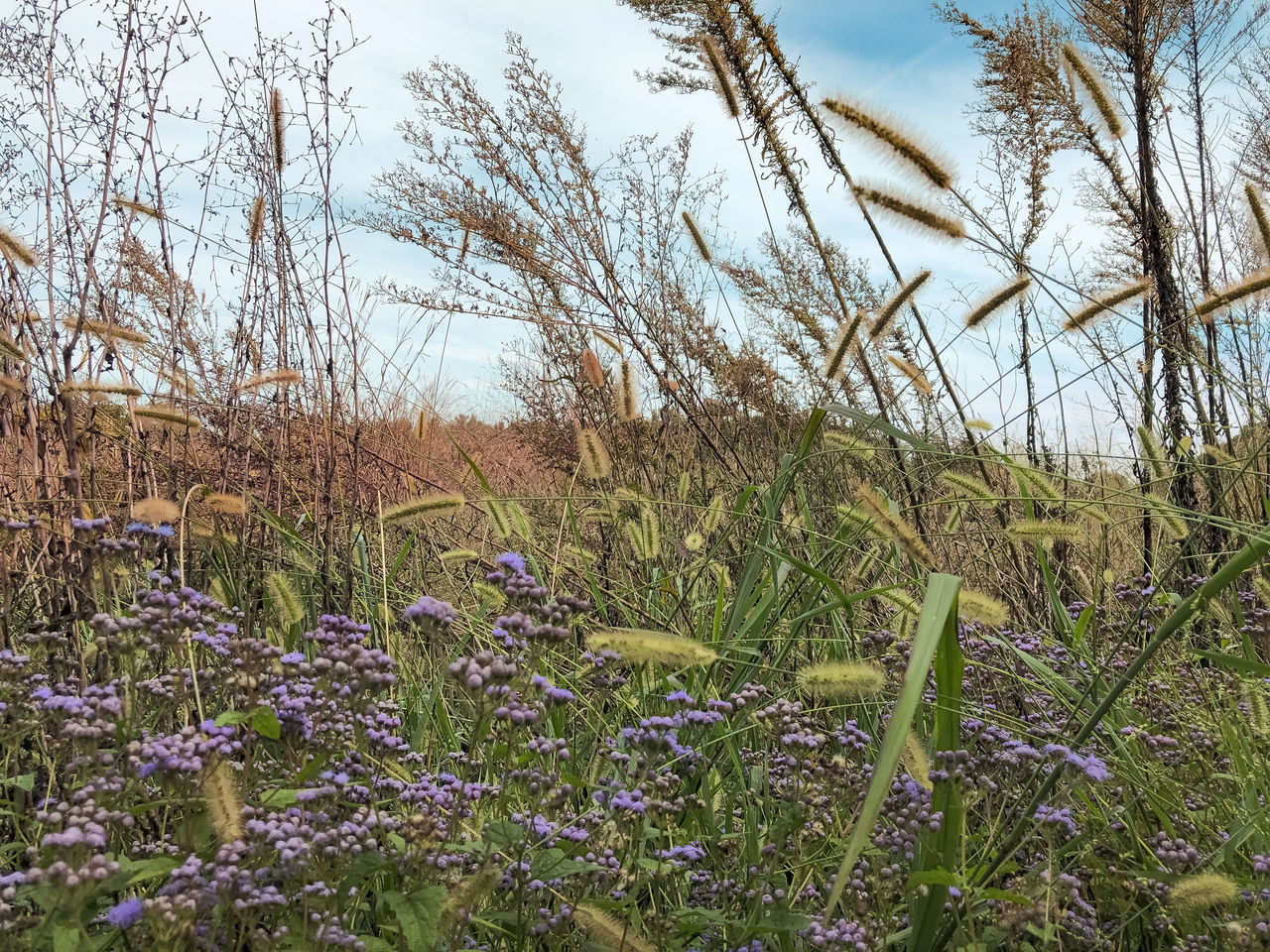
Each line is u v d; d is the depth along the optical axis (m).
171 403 4.15
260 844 1.76
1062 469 4.72
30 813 2.18
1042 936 1.86
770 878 2.06
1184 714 3.09
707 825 2.45
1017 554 4.61
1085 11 4.95
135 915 1.54
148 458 3.89
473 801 2.24
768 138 4.27
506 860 2.01
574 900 1.90
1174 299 4.63
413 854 1.83
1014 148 5.45
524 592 2.20
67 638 2.90
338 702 2.18
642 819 2.07
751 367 6.05
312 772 1.96
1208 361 4.56
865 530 3.16
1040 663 2.96
